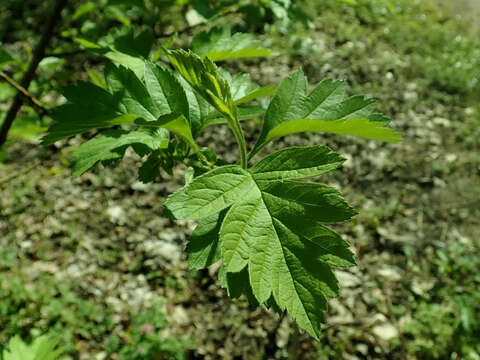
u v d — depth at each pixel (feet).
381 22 28.17
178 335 13.98
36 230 16.44
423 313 14.05
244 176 2.88
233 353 13.64
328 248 2.69
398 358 13.20
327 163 2.84
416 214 17.58
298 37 24.80
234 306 14.67
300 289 2.65
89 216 16.99
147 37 4.39
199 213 2.72
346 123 3.04
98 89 3.43
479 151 20.39
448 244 16.52
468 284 15.20
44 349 5.67
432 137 20.94
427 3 32.71
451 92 23.58
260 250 2.69
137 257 15.99
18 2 23.97
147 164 3.75
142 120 3.23
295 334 12.64
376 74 23.90
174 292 15.10
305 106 3.57
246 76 4.30
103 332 13.96
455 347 13.12
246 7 5.90
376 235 16.72
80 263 15.72
